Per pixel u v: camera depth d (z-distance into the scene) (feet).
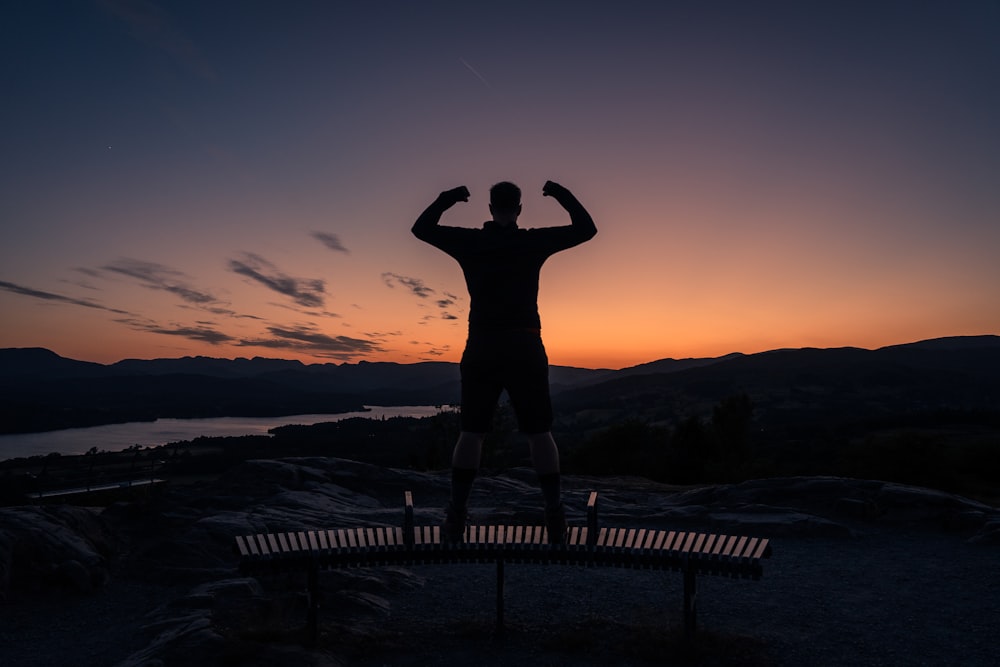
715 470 139.44
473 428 11.44
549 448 11.41
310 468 31.30
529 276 11.28
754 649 12.25
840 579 17.93
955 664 11.64
